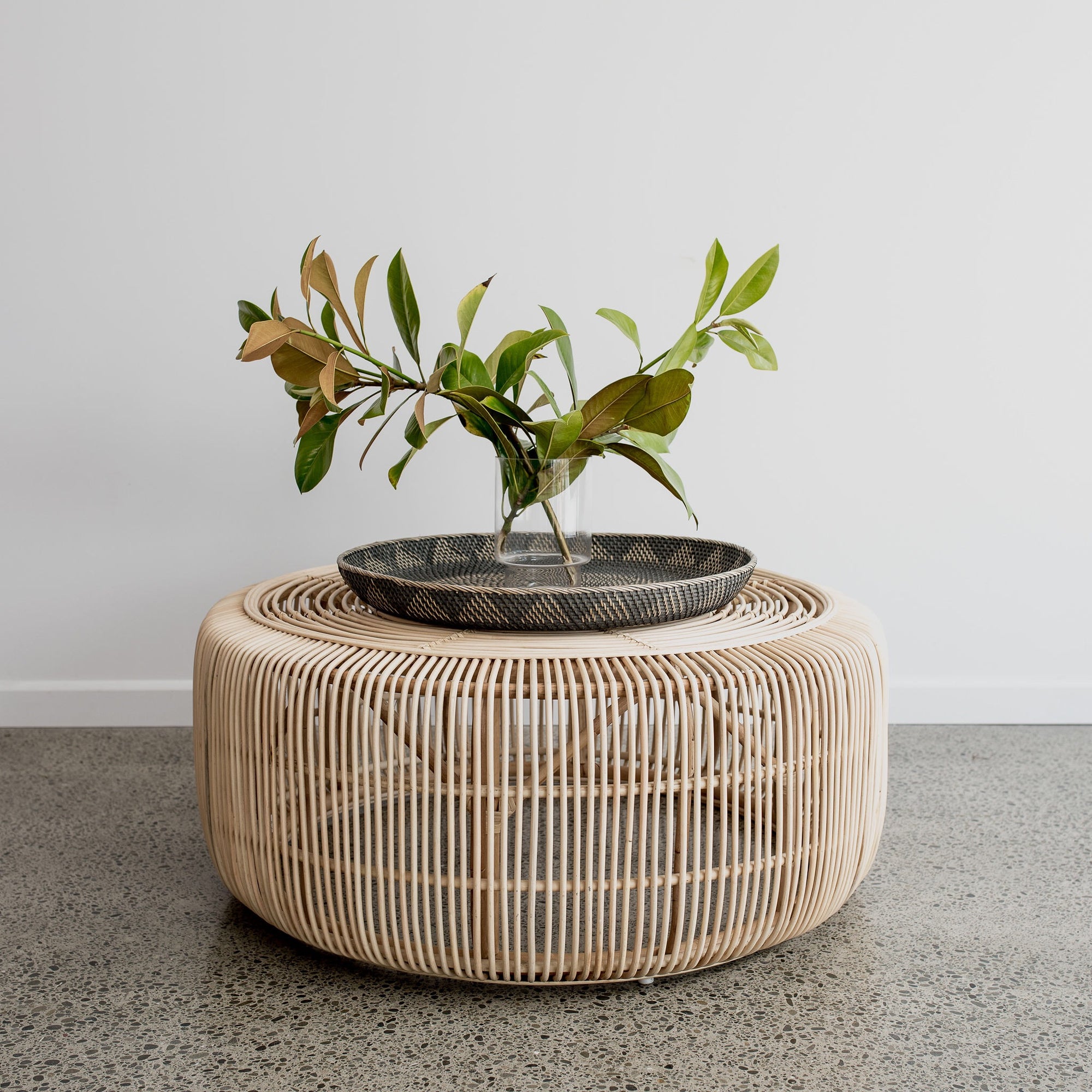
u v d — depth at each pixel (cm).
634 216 214
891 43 210
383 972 131
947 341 219
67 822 176
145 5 204
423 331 217
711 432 221
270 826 124
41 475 217
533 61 210
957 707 230
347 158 211
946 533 225
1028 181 213
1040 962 134
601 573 160
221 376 215
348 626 134
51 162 207
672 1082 110
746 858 122
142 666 225
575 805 115
